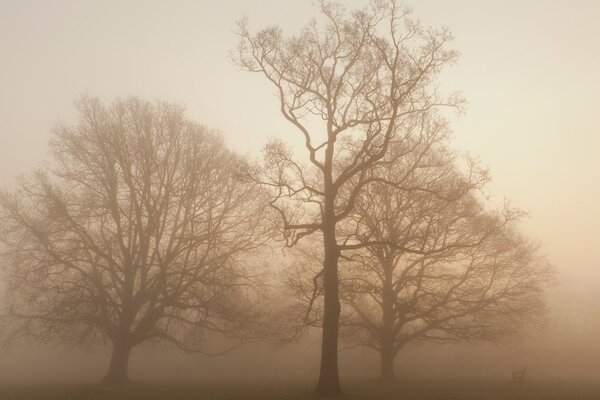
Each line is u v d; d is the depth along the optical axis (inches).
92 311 1304.1
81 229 1338.6
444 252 1362.0
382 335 1446.9
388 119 991.0
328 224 982.4
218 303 1373.0
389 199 1355.8
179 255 1444.4
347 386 1207.6
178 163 1450.5
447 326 1476.4
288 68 1043.9
